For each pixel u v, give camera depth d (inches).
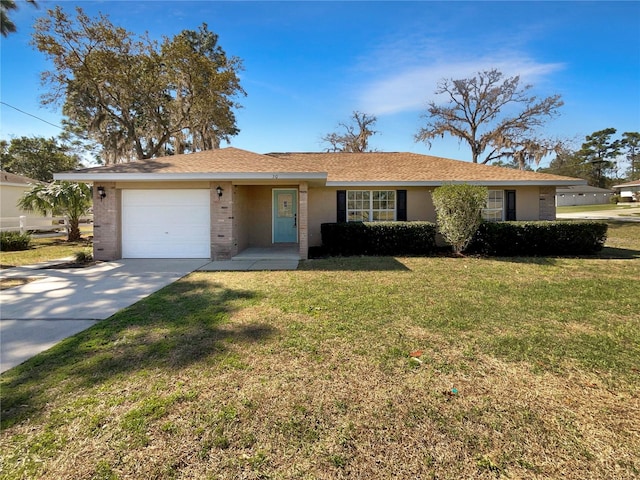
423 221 469.4
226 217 374.6
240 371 118.0
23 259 385.7
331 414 94.0
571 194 1990.7
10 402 98.8
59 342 144.6
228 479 71.6
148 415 92.7
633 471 73.8
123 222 384.5
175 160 406.9
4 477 71.4
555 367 121.5
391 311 184.9
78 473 72.6
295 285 249.3
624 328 159.0
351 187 483.5
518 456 78.4
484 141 1064.2
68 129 1018.7
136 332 154.7
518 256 400.2
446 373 117.3
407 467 75.1
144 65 746.8
